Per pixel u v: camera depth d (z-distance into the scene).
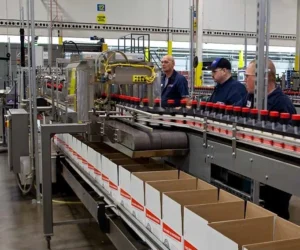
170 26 8.96
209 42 9.27
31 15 3.94
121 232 1.92
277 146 1.45
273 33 9.64
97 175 2.49
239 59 9.45
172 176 1.90
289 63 9.97
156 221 1.60
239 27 9.43
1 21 7.91
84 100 2.64
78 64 2.79
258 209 1.40
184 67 9.29
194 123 2.00
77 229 3.42
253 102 2.41
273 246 1.09
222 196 1.59
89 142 2.87
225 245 1.13
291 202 4.15
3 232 3.38
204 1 9.10
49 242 3.05
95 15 8.50
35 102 4.04
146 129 2.14
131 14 8.73
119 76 2.45
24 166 4.30
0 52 8.07
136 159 2.38
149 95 2.63
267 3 2.12
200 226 1.26
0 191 4.57
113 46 8.75
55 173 3.96
